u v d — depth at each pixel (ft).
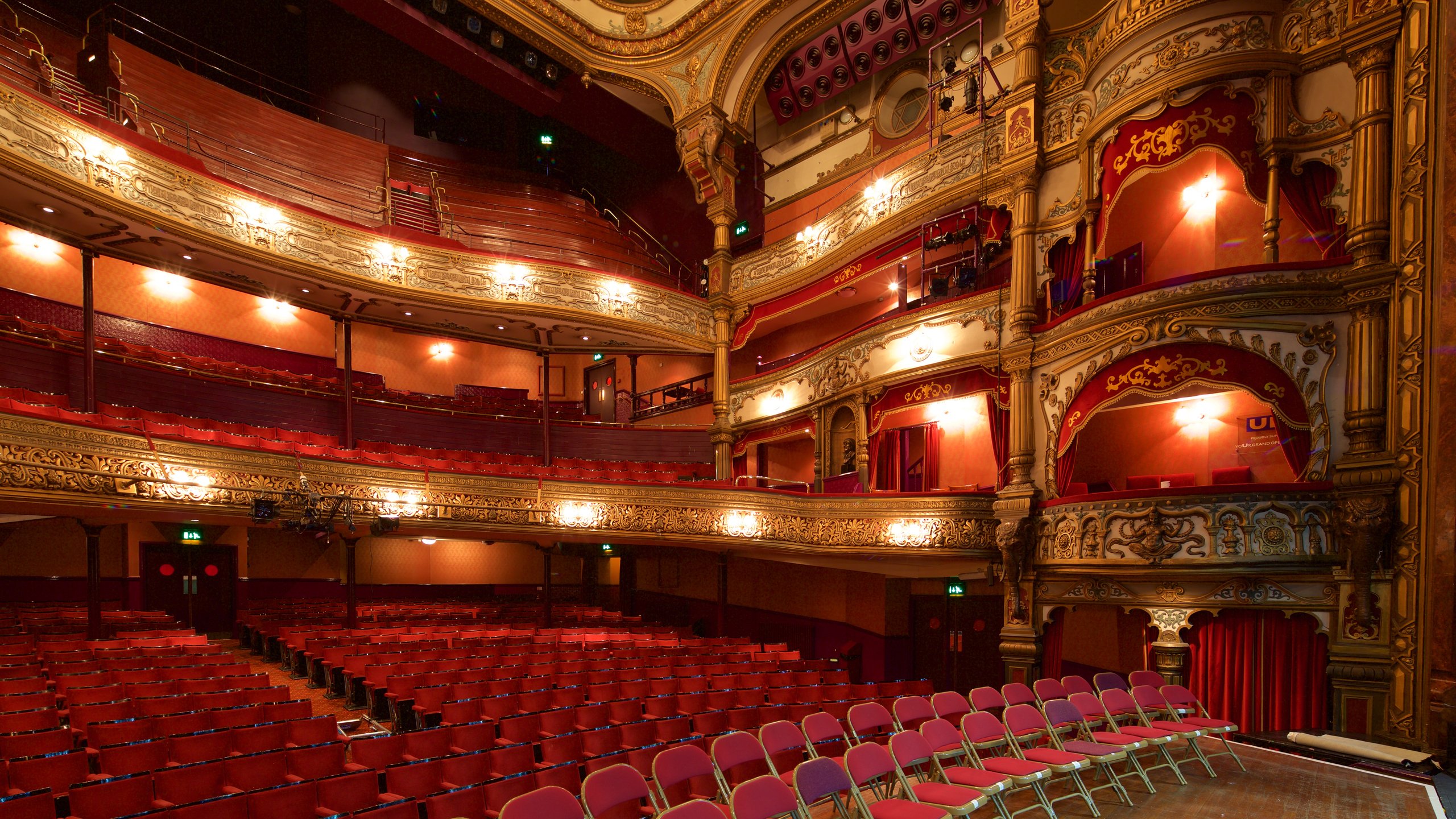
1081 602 34.65
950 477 47.88
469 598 64.18
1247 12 32.83
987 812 18.31
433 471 40.70
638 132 70.64
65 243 38.58
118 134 37.24
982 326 41.86
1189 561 30.60
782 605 56.49
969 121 49.62
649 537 44.78
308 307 48.70
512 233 63.52
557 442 61.82
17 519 36.65
